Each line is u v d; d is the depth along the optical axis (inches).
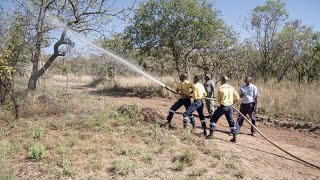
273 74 976.9
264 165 294.5
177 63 886.4
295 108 540.7
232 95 360.5
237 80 861.2
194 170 268.1
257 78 899.4
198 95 369.1
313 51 926.4
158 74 1115.9
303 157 330.3
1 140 327.6
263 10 882.8
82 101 524.4
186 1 810.8
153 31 847.7
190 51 867.4
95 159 282.0
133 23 865.5
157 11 839.1
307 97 557.9
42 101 466.9
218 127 445.7
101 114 413.7
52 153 293.7
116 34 864.3
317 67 967.0
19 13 537.0
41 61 621.0
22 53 542.0
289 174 279.6
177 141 331.6
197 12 804.6
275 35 906.7
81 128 364.2
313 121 484.1
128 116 406.0
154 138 333.7
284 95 589.6
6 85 453.7
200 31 818.2
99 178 251.0
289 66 968.3
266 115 530.0
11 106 441.7
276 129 462.3
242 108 405.1
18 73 627.8
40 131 342.6
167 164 278.8
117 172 259.6
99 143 318.3
